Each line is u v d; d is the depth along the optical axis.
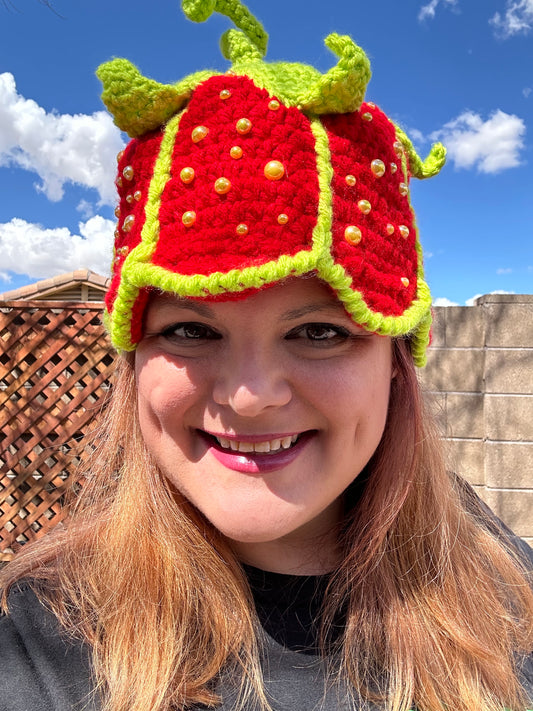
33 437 3.29
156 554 0.96
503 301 3.28
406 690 0.90
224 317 0.80
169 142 0.81
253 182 0.75
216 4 0.94
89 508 1.17
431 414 1.25
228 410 0.83
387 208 0.89
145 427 0.92
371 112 0.90
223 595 0.92
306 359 0.84
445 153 1.11
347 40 0.77
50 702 0.82
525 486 3.23
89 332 3.26
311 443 0.87
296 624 0.93
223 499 0.84
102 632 0.91
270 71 0.84
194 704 0.83
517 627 1.10
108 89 0.82
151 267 0.78
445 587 1.07
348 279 0.77
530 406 3.24
